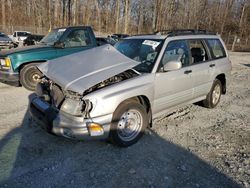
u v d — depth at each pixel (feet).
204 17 159.02
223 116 16.97
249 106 19.49
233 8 161.38
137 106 12.00
